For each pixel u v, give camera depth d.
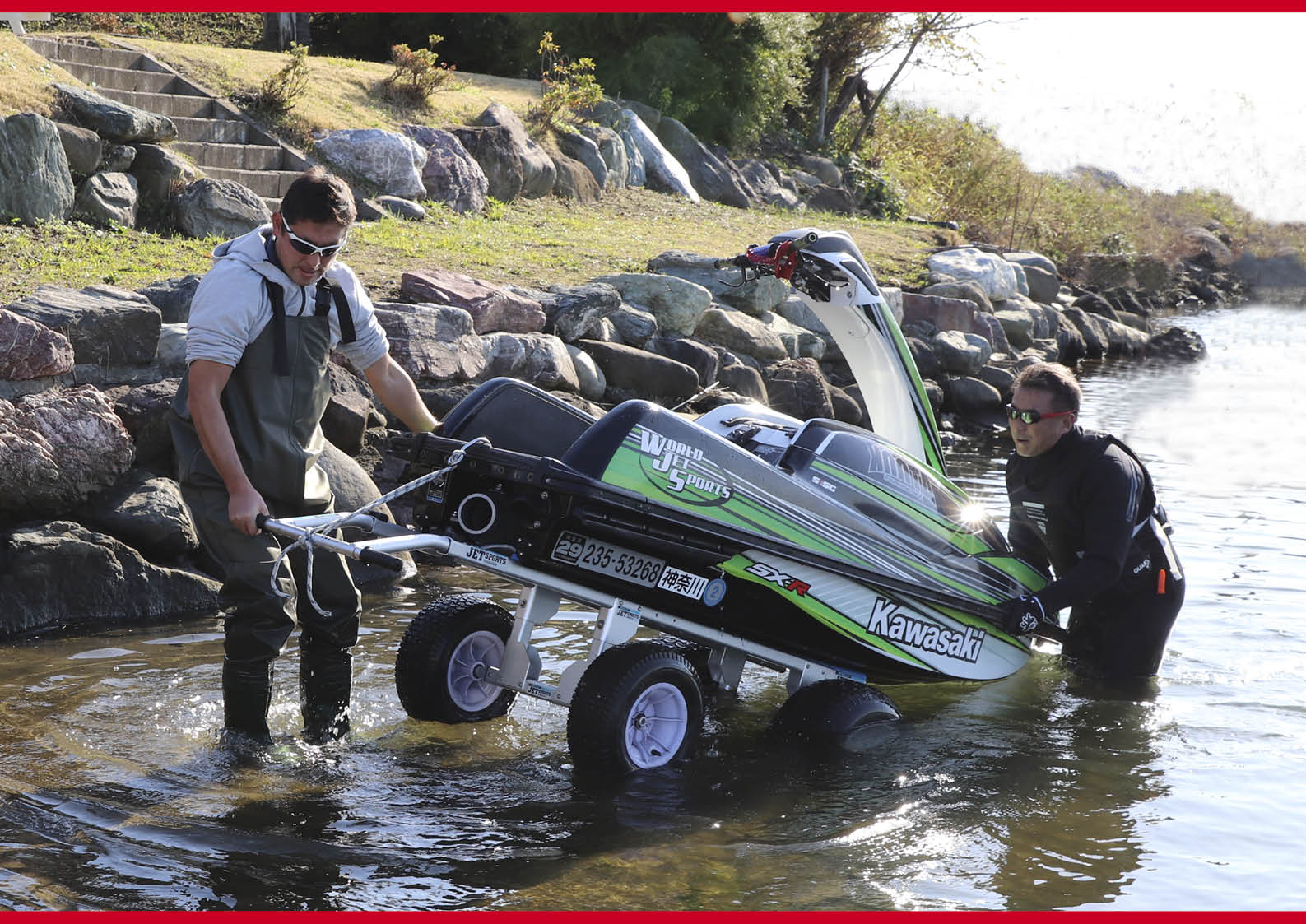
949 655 5.16
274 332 4.18
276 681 5.16
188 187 11.38
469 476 4.50
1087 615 5.76
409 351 8.44
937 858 3.79
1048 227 27.75
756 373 11.12
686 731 4.48
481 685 4.94
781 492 4.65
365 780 4.22
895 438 6.07
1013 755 4.72
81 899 3.31
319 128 14.81
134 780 4.11
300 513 4.38
